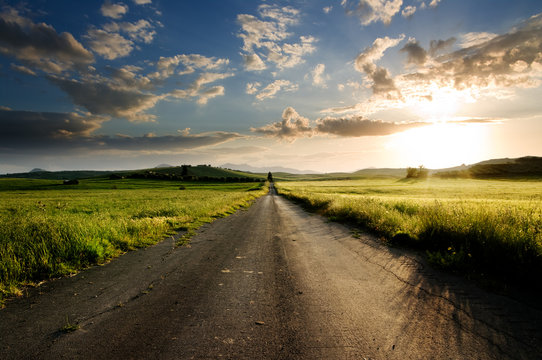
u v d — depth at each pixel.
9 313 3.27
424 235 6.70
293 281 4.39
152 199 29.92
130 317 3.16
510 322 2.97
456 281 4.29
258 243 7.50
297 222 11.97
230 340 2.67
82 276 4.68
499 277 4.33
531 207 9.48
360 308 3.37
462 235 5.87
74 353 2.46
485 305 3.40
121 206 21.05
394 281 4.33
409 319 3.07
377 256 5.92
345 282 4.32
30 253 4.98
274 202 26.88
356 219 11.40
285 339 2.69
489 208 7.21
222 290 4.02
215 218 13.42
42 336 2.75
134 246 7.01
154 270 5.03
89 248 5.64
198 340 2.67
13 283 4.13
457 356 2.40
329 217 13.28
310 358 2.38
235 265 5.36
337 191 53.09
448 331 2.80
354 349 2.52
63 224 6.88
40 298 3.73
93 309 3.38
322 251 6.48
